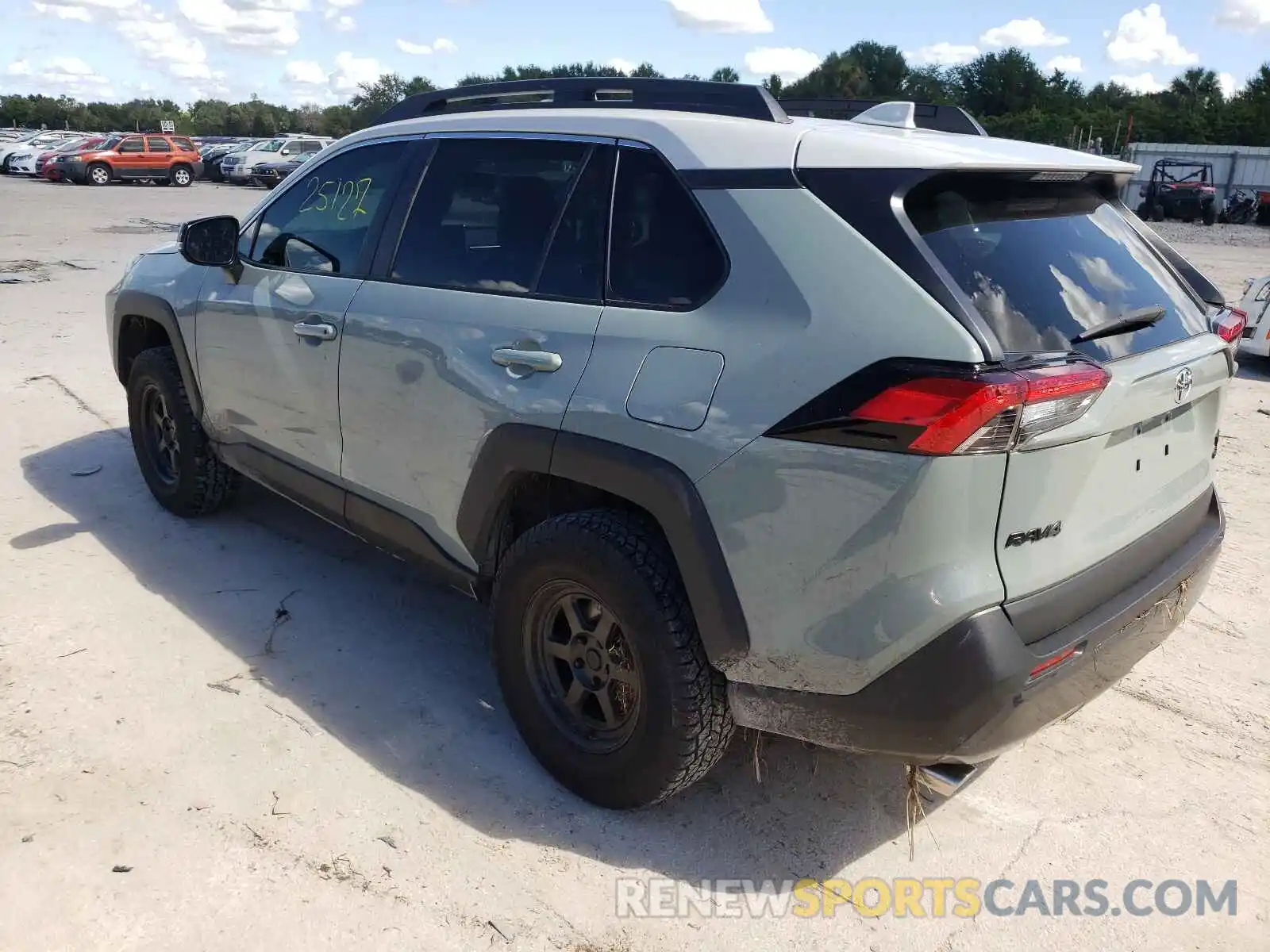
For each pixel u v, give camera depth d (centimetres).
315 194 369
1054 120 6150
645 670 253
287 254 372
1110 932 246
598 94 299
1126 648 252
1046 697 225
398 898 243
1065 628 229
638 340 251
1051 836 280
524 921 239
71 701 314
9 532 443
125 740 296
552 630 285
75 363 754
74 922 229
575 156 283
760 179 240
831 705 230
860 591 217
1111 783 304
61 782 276
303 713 317
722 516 232
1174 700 351
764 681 238
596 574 257
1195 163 3206
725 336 235
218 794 275
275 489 394
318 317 342
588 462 255
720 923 243
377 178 344
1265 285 903
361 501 342
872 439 209
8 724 300
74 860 247
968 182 233
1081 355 221
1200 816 290
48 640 350
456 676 346
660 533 256
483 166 307
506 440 275
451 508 304
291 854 255
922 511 206
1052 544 224
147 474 475
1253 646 391
